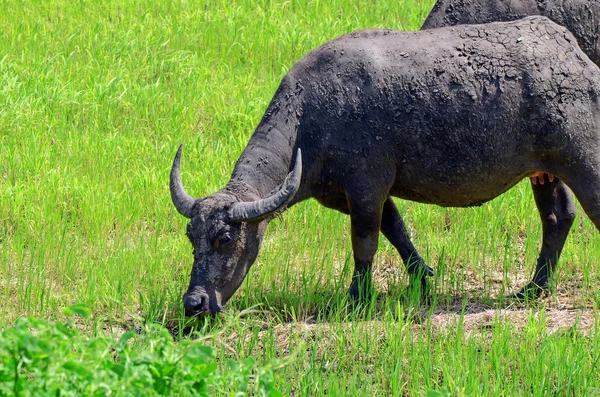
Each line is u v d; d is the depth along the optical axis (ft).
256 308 66.33
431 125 62.75
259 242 61.77
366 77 63.31
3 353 35.27
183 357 38.14
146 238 78.48
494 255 74.69
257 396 38.63
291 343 59.41
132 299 67.72
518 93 62.18
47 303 66.44
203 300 58.90
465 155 63.05
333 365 56.59
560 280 71.67
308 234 77.82
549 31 64.08
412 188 65.16
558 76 62.34
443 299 68.13
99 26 114.32
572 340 57.21
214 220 59.36
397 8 120.78
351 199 64.28
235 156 89.76
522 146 63.05
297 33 112.06
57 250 74.33
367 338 58.18
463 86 62.54
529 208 82.64
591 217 63.62
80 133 94.84
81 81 102.27
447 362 55.06
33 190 82.79
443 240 77.30
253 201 60.39
